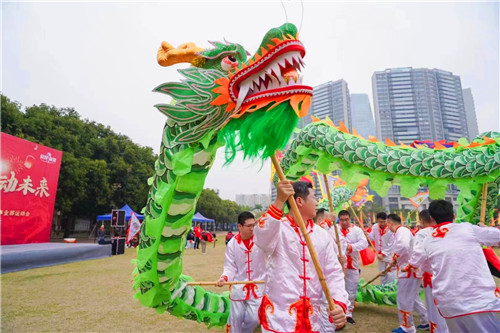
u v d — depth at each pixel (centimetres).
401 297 398
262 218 198
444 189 349
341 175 375
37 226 1287
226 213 5928
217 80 200
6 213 1159
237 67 211
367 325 443
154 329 421
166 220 234
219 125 201
